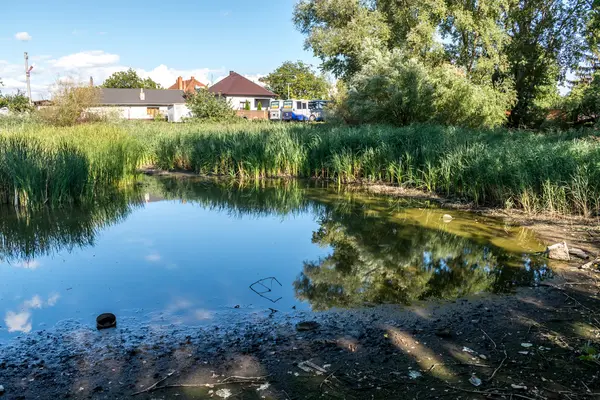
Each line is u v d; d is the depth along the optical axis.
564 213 8.55
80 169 10.67
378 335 3.98
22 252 6.71
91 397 3.08
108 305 4.73
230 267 6.00
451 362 3.48
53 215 9.22
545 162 9.10
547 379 3.22
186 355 3.66
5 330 4.15
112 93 61.34
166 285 5.31
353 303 4.75
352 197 11.25
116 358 3.62
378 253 6.59
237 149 14.95
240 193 12.02
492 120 20.06
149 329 4.16
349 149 13.80
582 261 5.96
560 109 22.80
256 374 3.35
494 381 3.21
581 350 3.62
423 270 5.80
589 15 22.48
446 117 19.73
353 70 30.42
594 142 10.71
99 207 10.10
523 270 5.69
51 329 4.18
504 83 23.53
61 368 3.46
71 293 5.06
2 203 9.99
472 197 10.23
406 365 3.45
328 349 3.72
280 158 14.85
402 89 19.61
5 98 39.03
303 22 32.66
